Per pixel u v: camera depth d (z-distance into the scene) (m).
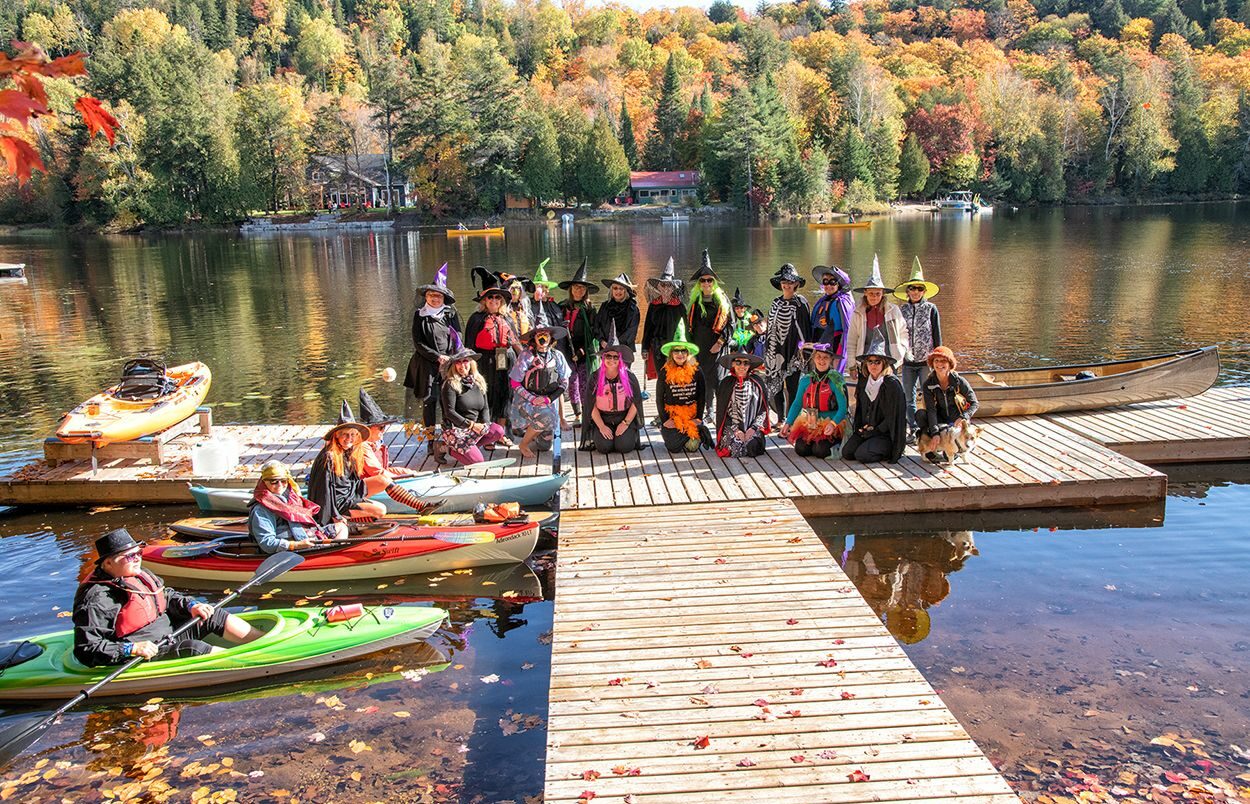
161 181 82.19
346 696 6.64
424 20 168.62
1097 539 9.16
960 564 8.67
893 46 145.62
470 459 10.71
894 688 5.97
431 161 90.00
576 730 5.56
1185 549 8.88
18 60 2.53
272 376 18.92
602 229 74.12
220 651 6.86
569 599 7.39
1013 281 31.67
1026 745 5.77
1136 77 99.25
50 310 29.64
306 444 11.88
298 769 5.77
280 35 156.62
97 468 10.86
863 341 10.61
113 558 6.71
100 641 6.59
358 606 7.50
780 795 4.93
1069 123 98.19
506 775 5.66
